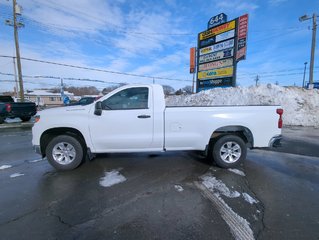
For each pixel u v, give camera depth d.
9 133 10.83
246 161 5.53
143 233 2.64
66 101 29.09
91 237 2.58
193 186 3.98
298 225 2.78
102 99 4.74
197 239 2.53
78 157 4.81
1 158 5.98
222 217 2.96
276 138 4.97
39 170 4.93
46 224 2.83
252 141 4.96
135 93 4.78
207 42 18.16
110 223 2.85
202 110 4.80
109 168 4.96
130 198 3.53
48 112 4.75
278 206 3.26
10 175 4.62
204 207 3.23
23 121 16.33
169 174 4.59
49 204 3.37
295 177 4.43
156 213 3.08
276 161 5.54
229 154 4.97
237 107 4.90
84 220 2.93
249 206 3.26
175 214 3.05
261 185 4.02
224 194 3.66
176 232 2.65
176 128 4.77
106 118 4.66
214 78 17.80
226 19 16.81
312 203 3.35
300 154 6.25
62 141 4.76
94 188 3.92
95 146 4.75
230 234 2.61
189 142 4.84
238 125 4.86
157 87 4.80
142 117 4.69
